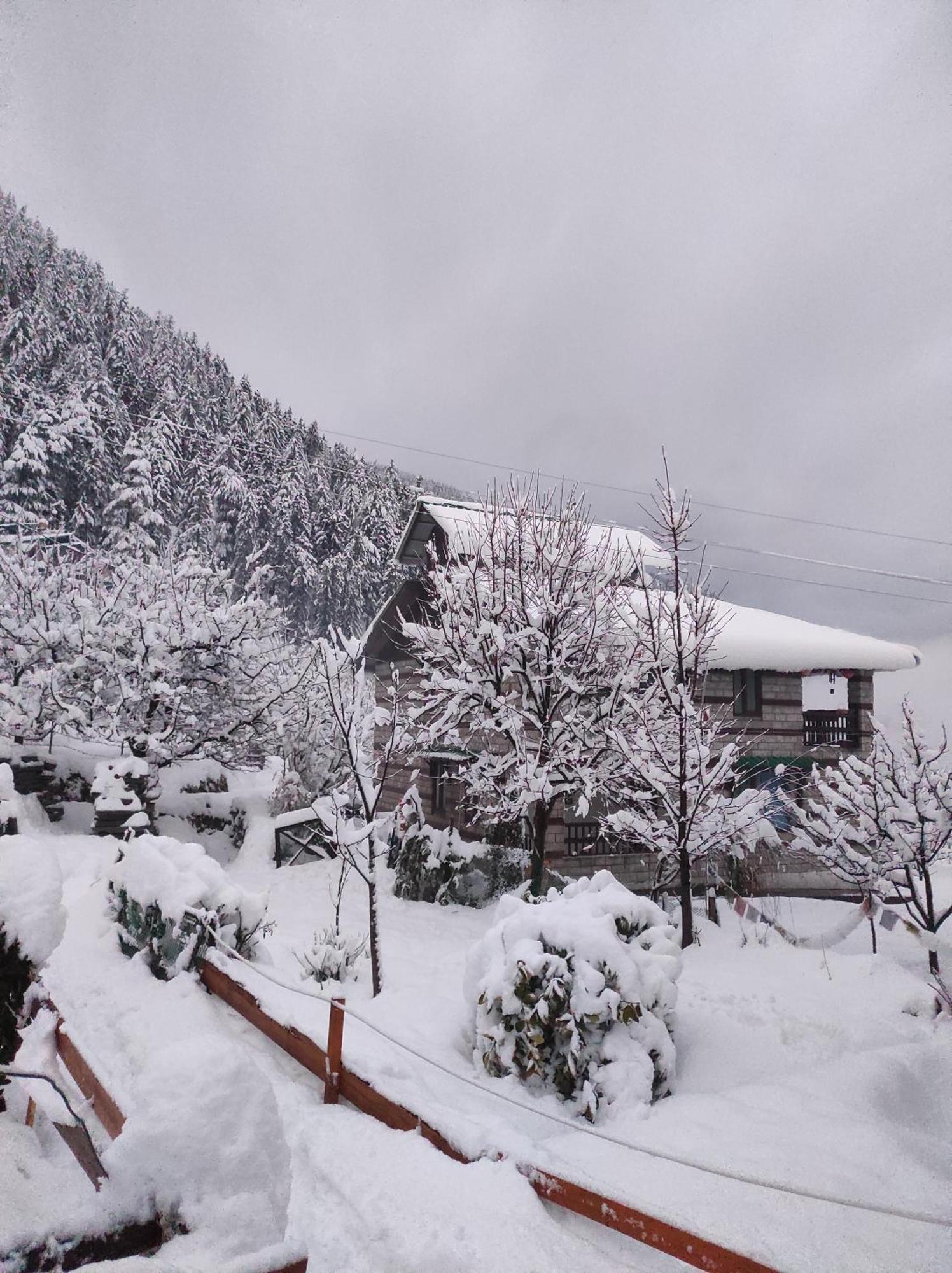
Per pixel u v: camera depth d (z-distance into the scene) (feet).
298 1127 13.43
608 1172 12.83
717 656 51.31
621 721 39.09
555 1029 16.34
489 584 42.91
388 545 221.87
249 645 60.85
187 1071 7.00
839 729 59.82
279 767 69.41
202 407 196.24
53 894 12.37
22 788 54.70
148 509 123.85
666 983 17.83
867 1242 11.01
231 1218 6.35
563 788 39.09
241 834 61.98
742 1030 19.99
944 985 22.99
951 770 32.89
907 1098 17.06
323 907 42.78
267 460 217.15
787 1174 12.90
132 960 21.99
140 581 64.23
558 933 17.80
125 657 60.29
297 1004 18.95
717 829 34.19
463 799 50.65
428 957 31.89
